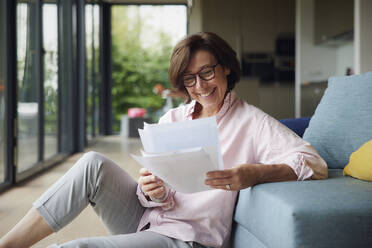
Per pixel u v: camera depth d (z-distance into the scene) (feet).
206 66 4.17
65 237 7.16
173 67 4.26
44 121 15.05
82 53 20.36
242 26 17.29
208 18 17.17
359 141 5.32
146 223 4.33
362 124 5.37
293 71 17.74
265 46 17.48
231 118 4.38
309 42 17.75
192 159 3.38
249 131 4.27
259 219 3.68
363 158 4.33
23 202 9.73
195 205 4.17
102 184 4.15
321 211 3.12
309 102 16.74
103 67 30.12
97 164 4.11
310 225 3.09
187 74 4.25
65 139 18.30
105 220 4.42
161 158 3.38
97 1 27.89
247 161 4.24
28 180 12.58
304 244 3.09
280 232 3.25
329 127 5.72
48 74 15.52
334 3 16.03
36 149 14.11
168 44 40.70
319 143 5.74
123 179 4.39
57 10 16.67
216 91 4.28
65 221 4.00
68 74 18.81
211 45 4.15
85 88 20.88
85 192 4.07
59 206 3.98
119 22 40.68
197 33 4.29
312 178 4.02
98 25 28.19
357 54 13.79
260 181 3.86
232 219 4.47
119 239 3.82
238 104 4.46
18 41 12.20
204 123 3.54
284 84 17.71
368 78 5.59
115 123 41.52
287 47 17.61
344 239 3.12
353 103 5.59
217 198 4.17
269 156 4.13
